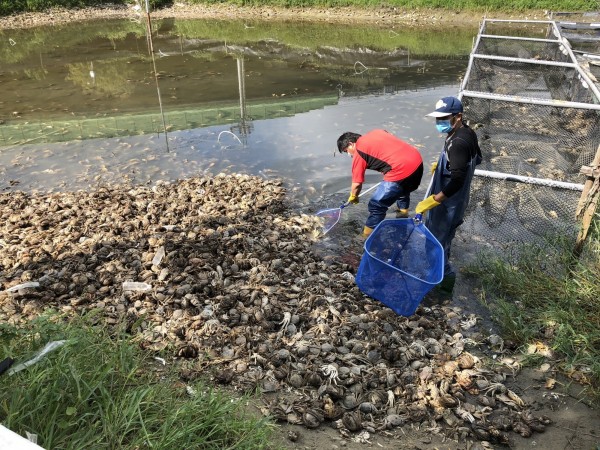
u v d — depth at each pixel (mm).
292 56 15375
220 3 22812
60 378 2939
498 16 19188
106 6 23312
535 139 6828
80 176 7602
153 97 11570
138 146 8695
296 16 21438
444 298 4867
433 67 13680
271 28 19656
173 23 21141
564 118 6578
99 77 13336
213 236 5645
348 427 3398
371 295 4535
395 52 15586
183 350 3902
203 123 9727
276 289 4742
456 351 4117
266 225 6145
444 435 3395
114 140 8961
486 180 5848
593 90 6578
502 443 3340
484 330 4426
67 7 22703
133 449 2721
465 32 17984
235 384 3711
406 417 3512
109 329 4117
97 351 3383
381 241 4750
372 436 3371
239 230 5902
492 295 4852
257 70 13844
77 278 4754
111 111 10617
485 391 3754
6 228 5941
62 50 16672
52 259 5168
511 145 6762
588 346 3963
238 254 5273
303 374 3791
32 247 5398
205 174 7648
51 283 4770
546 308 4465
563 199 5652
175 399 3256
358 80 12633
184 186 7152
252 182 7254
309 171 7695
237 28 19844
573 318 4207
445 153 4473
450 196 4395
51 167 7922
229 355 3969
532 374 3938
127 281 4754
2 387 2775
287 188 7199
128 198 6770
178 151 8469
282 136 9008
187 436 2895
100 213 6293
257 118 9930
